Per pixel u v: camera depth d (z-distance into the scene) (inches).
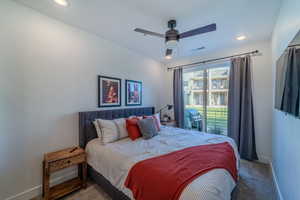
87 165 87.4
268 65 107.0
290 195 55.7
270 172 94.1
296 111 44.6
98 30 94.2
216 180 44.9
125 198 58.7
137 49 129.4
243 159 113.3
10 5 64.8
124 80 123.7
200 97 146.3
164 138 92.2
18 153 67.4
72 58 88.2
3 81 63.1
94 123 93.0
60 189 72.8
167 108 168.9
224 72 131.9
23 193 68.4
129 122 95.5
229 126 121.2
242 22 83.1
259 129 110.6
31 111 71.6
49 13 75.4
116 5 68.5
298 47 43.6
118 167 62.4
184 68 154.6
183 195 39.2
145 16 77.5
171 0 64.6
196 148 71.6
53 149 79.5
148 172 50.5
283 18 64.3
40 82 74.7
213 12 73.5
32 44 71.7
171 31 78.0
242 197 70.6
